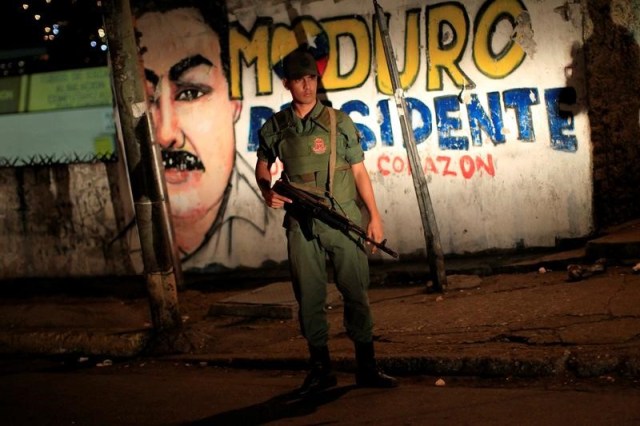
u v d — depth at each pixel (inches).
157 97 365.4
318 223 203.5
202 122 360.5
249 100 351.9
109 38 269.4
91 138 690.2
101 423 212.5
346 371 232.5
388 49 290.2
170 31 360.5
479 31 314.7
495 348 220.8
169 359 272.2
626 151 305.1
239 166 357.1
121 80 269.7
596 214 306.8
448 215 327.9
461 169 323.9
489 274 306.2
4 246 399.2
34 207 393.1
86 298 362.0
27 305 343.0
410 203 332.5
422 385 212.4
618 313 231.1
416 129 328.2
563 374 203.3
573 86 304.2
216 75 356.2
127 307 334.0
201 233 366.9
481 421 179.9
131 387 243.1
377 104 332.5
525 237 317.4
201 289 356.5
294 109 208.8
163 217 279.1
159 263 279.7
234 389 228.5
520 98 311.7
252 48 348.8
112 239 382.9
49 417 222.7
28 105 698.8
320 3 336.2
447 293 290.5
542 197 313.1
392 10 325.7
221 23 352.5
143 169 274.4
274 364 247.3
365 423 187.9
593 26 300.4
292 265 207.9
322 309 210.4
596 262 282.0
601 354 201.3
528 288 277.0
